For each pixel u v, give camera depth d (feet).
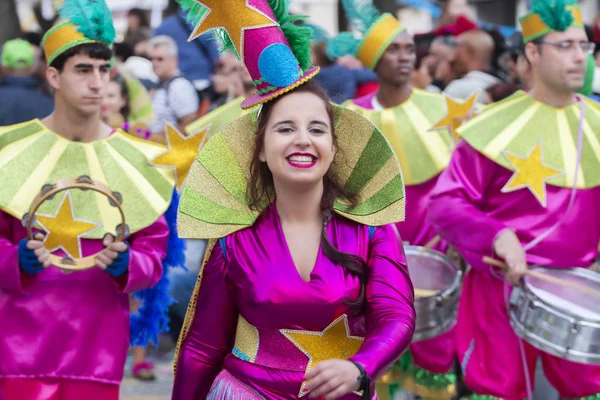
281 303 14.66
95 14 22.02
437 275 25.21
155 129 35.22
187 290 31.83
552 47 24.35
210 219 15.29
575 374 23.41
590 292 22.65
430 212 24.62
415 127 30.30
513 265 22.81
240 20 14.74
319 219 15.20
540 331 22.13
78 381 21.61
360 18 30.96
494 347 24.00
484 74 39.65
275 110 14.74
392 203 15.11
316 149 14.60
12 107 34.19
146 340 23.73
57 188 20.20
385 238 15.17
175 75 38.86
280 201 15.15
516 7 51.85
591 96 33.37
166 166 23.15
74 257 21.63
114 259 21.07
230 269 15.08
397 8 50.96
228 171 15.46
